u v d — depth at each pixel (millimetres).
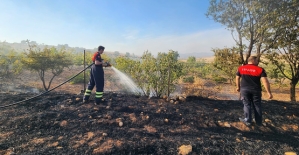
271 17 5359
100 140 3375
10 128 3713
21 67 10742
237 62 7270
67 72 17828
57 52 10852
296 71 7188
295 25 5570
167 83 6508
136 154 3061
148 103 5520
